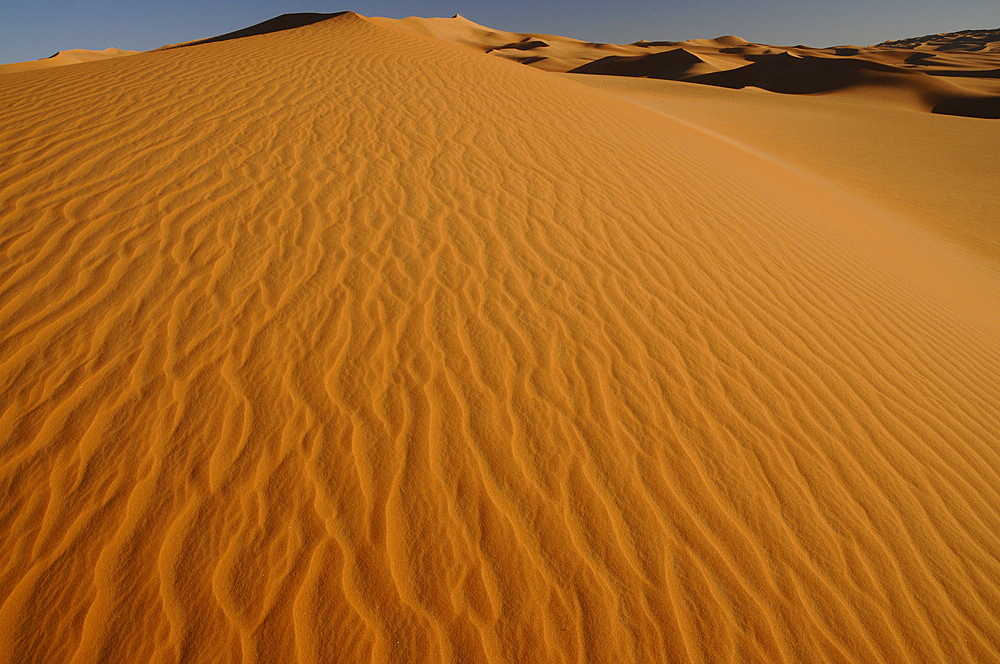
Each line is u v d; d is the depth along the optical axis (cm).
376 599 263
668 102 3117
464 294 470
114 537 280
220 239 505
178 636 247
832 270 651
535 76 1418
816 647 262
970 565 306
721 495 326
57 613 252
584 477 328
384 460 325
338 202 587
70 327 398
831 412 401
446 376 387
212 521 289
